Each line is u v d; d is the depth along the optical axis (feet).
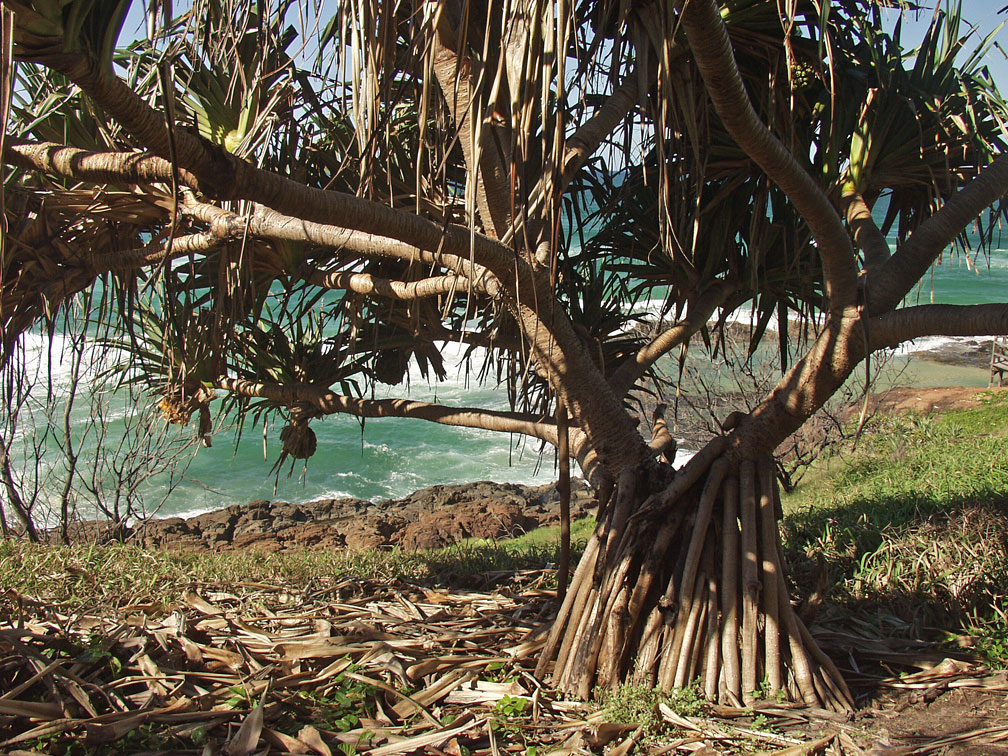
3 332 12.55
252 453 65.98
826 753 8.94
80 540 31.24
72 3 5.73
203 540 46.70
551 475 63.21
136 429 30.73
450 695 10.43
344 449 67.97
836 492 31.53
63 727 8.55
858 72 11.94
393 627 13.00
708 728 9.43
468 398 72.13
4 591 13.01
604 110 10.56
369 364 18.70
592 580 11.02
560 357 10.81
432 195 12.38
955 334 9.51
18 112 9.84
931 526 16.31
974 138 10.75
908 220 13.89
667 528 10.84
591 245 15.35
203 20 8.32
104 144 10.45
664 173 7.43
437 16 6.74
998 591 13.50
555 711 10.14
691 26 6.82
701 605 10.59
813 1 11.32
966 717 9.69
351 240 10.21
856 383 44.98
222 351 14.62
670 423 45.14
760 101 12.32
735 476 11.19
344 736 9.20
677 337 14.32
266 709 9.57
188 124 11.12
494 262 8.90
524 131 6.66
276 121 10.74
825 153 12.32
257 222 10.53
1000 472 22.94
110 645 10.74
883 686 10.87
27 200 11.94
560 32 6.23
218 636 11.90
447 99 9.31
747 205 13.48
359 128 7.14
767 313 15.05
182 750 8.59
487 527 48.65
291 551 41.45
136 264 12.16
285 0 9.46
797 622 10.62
